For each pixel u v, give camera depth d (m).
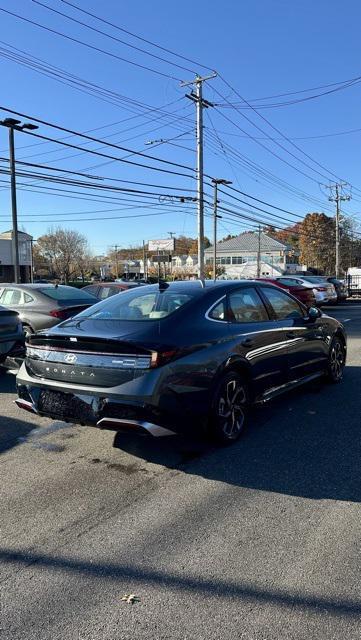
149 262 114.88
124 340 4.24
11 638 2.41
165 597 2.69
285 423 5.58
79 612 2.58
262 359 5.37
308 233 94.69
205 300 5.04
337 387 7.24
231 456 4.64
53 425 5.67
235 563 2.98
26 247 57.41
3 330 8.04
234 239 97.81
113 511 3.64
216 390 4.68
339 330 7.46
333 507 3.65
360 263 97.88
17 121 21.34
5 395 7.12
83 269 88.94
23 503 3.79
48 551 3.15
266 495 3.86
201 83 28.34
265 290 6.04
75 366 4.44
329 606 2.59
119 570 2.94
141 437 5.20
